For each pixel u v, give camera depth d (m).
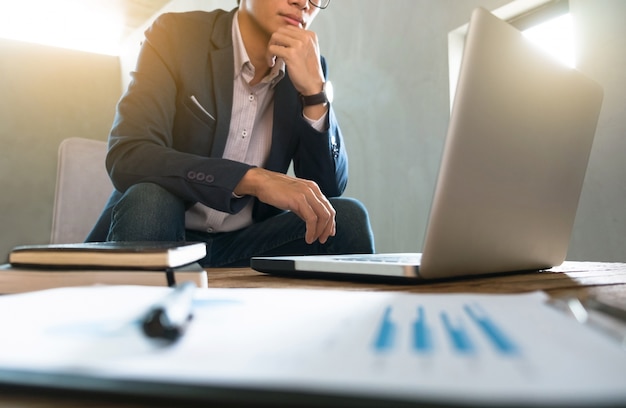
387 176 2.51
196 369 0.14
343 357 0.15
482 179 0.44
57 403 0.15
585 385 0.11
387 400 0.11
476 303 0.25
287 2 1.12
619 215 1.62
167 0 4.09
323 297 0.29
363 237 1.09
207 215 1.13
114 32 4.62
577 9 1.76
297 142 1.23
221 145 1.12
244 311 0.24
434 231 0.42
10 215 4.21
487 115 0.42
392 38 2.49
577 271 0.63
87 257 0.42
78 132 4.64
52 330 0.20
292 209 0.77
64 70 4.64
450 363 0.14
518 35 0.44
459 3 2.16
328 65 2.90
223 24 1.17
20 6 4.02
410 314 0.22
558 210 0.58
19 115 4.34
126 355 0.16
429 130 2.29
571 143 0.55
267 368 0.14
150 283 0.41
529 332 0.18
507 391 0.11
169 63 1.06
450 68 2.20
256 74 1.21
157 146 0.89
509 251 0.51
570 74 0.53
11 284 0.43
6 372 0.15
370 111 2.62
